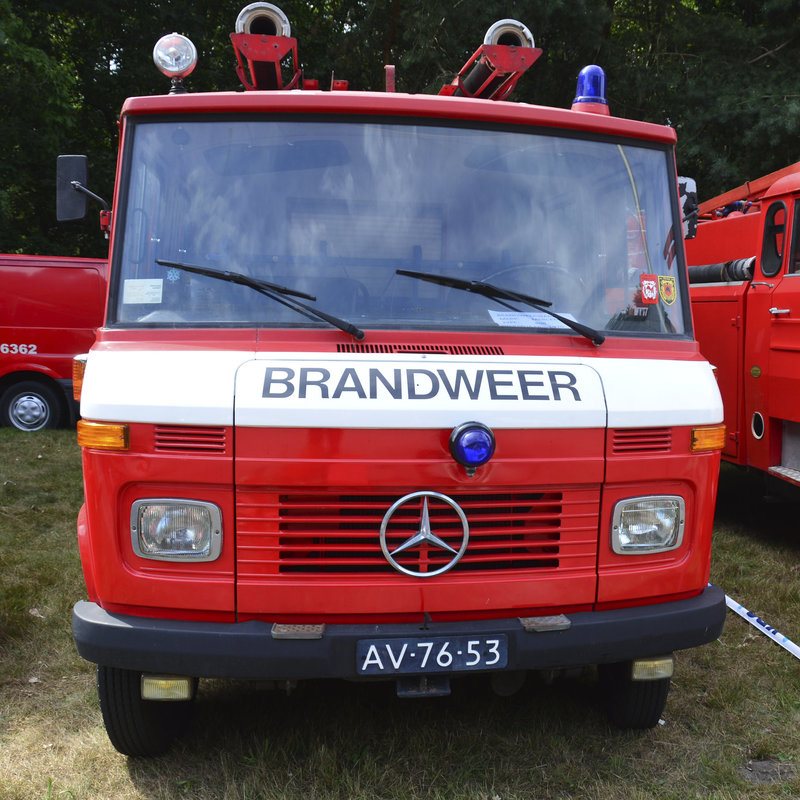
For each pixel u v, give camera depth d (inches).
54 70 525.7
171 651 100.8
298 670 100.7
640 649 109.0
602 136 127.5
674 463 111.2
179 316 110.8
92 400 101.8
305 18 682.8
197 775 119.5
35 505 265.9
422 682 105.3
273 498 101.1
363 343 109.3
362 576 103.9
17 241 609.0
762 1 578.2
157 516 101.6
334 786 115.0
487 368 107.1
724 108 525.7
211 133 117.6
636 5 599.5
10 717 134.6
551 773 119.9
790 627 173.3
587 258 123.1
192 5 644.7
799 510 266.8
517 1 505.7
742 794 115.7
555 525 108.1
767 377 214.5
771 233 215.2
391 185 118.3
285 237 115.4
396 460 101.3
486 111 121.5
